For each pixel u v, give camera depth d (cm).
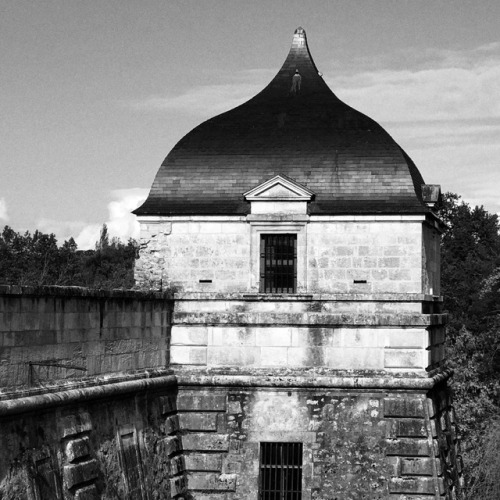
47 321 2583
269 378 3491
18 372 2434
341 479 3444
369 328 3488
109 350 3008
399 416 3441
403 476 3419
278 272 3700
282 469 3503
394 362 3462
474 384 5981
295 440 3481
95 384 2853
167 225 3744
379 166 3703
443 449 3669
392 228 3619
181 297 3600
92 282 7806
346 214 3628
